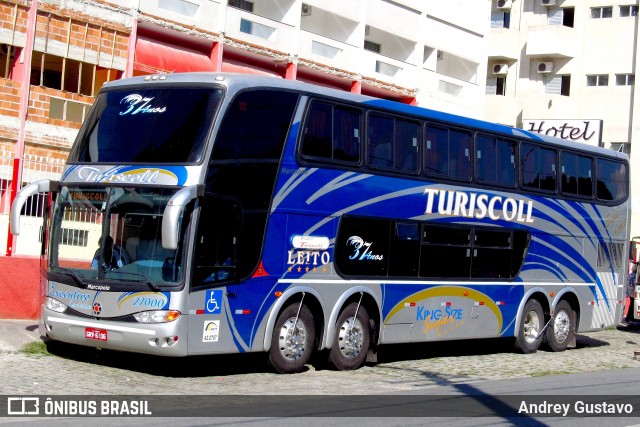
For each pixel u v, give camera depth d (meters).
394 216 16.02
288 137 14.18
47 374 12.72
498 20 47.44
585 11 46.28
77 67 23.78
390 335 16.06
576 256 20.88
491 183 18.34
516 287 19.12
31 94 22.72
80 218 13.62
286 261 14.10
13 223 13.65
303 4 30.70
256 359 16.05
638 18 44.84
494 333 18.69
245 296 13.49
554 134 38.59
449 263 17.31
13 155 22.44
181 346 12.66
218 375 14.09
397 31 33.97
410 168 16.42
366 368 16.05
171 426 9.59
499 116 46.41
